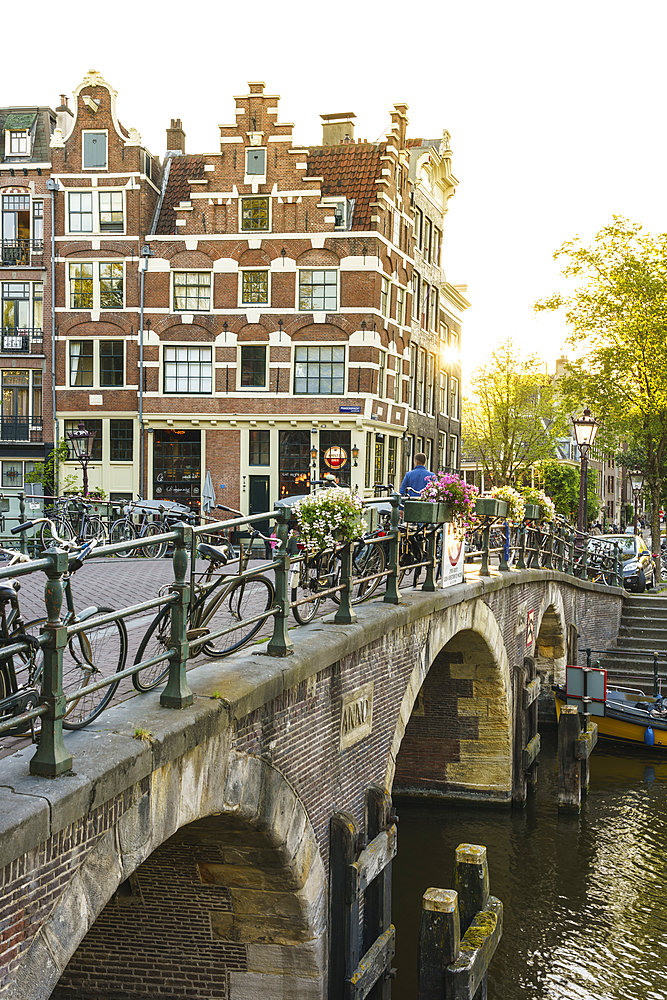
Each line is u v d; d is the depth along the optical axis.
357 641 8.10
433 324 36.69
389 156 30.05
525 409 41.34
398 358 32.12
